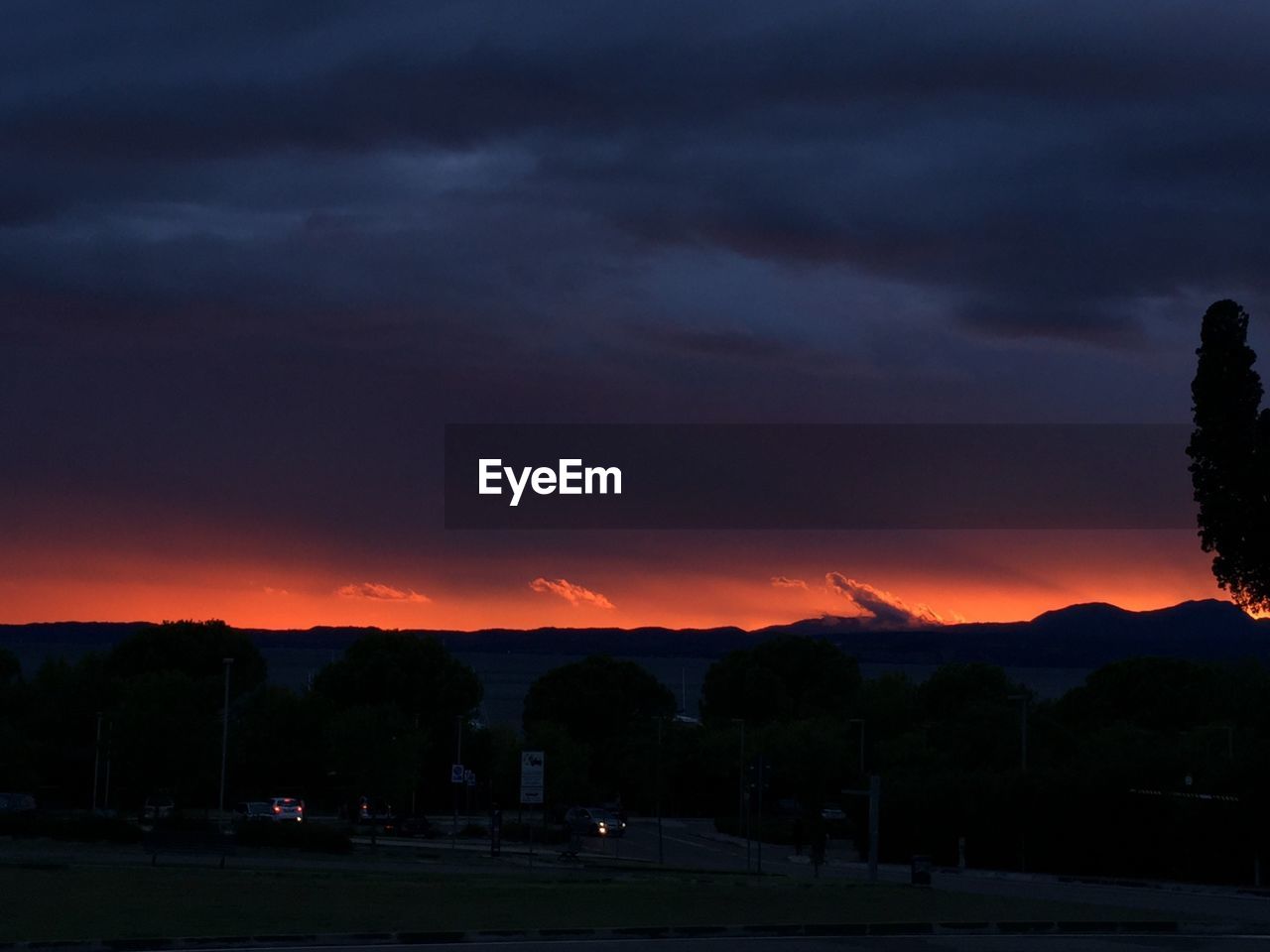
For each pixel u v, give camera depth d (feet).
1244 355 159.53
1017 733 250.78
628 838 253.65
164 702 231.30
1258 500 156.25
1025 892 122.83
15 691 321.73
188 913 73.20
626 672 391.04
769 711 403.34
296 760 297.74
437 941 70.23
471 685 348.18
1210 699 332.19
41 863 105.81
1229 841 148.56
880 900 90.22
